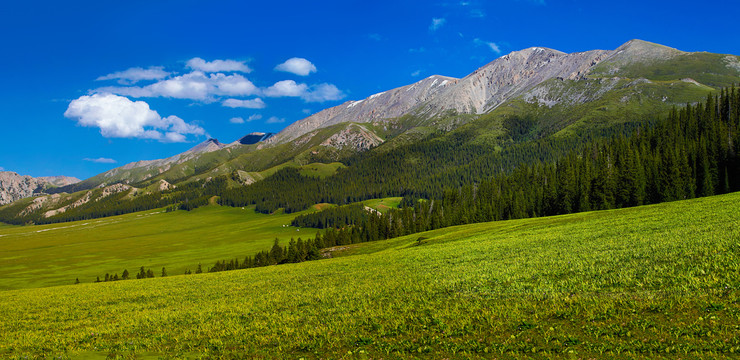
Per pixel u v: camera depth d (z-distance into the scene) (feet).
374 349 58.54
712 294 59.21
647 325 52.49
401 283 113.29
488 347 53.31
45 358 69.72
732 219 131.85
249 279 181.68
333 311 86.48
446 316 69.62
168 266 547.08
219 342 70.69
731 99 523.70
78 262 638.12
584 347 49.52
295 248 388.37
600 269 90.48
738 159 361.51
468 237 262.88
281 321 82.48
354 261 218.59
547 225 249.55
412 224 556.51
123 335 84.89
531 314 64.49
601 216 247.50
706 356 42.91
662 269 79.15
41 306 141.38
